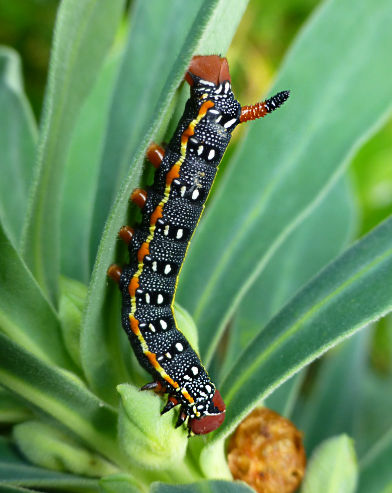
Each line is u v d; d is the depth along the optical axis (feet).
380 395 1.38
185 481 0.98
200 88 1.02
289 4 1.67
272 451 1.00
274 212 1.06
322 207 1.17
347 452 1.00
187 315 0.99
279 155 1.07
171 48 1.05
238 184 1.07
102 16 0.97
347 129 1.07
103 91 1.15
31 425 0.98
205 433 0.97
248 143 1.08
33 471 0.96
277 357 0.97
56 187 1.00
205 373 1.02
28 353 0.94
